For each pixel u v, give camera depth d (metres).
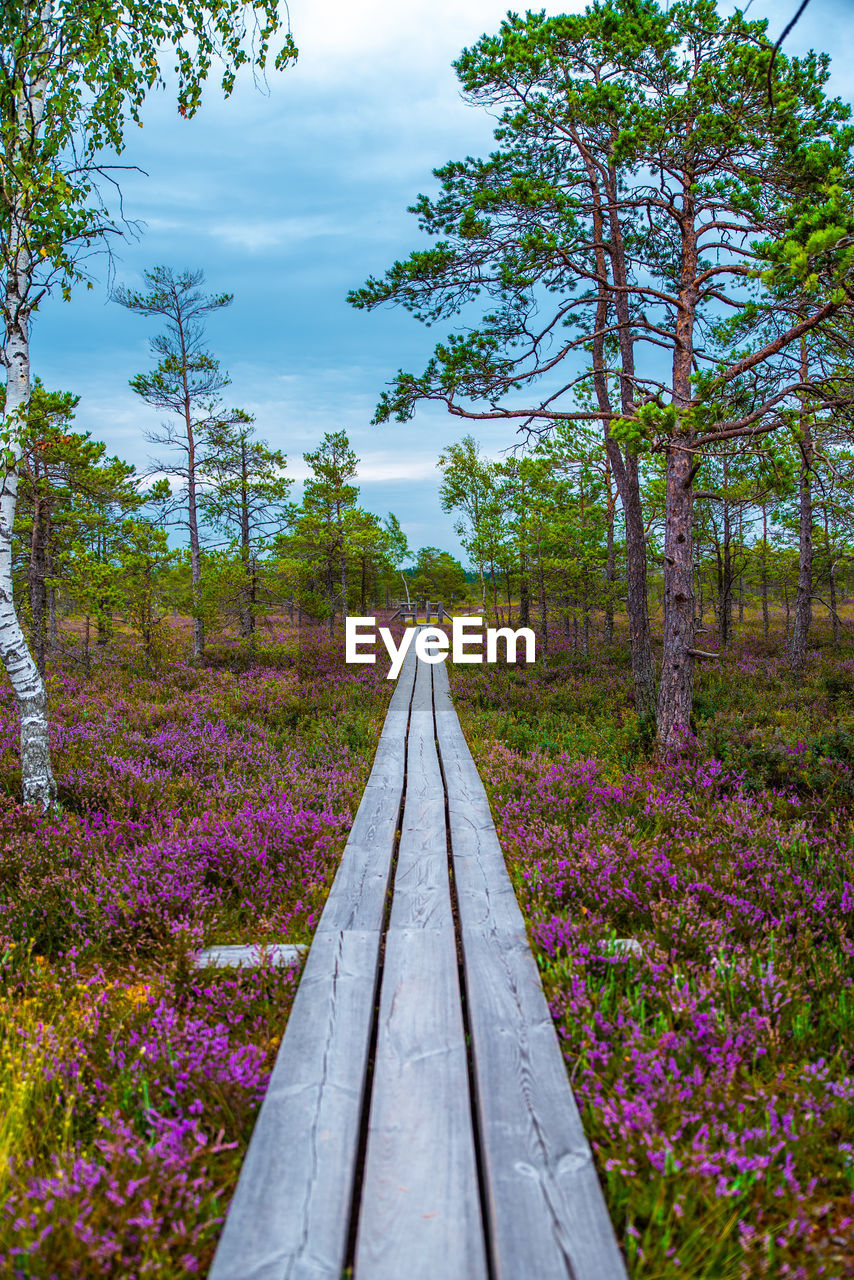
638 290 8.88
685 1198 2.29
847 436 8.10
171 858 5.09
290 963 3.93
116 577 15.50
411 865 5.17
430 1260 1.99
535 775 7.61
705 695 12.86
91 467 15.97
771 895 4.54
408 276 9.25
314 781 7.50
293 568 20.80
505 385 9.54
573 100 7.98
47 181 5.83
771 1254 2.12
